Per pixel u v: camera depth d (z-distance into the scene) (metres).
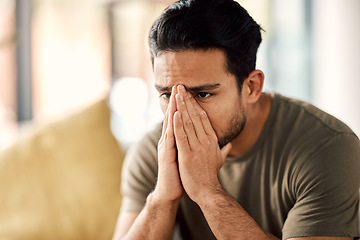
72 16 3.22
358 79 3.48
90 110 1.90
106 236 1.72
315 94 3.77
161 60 0.99
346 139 1.04
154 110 3.36
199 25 0.93
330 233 0.98
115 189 1.77
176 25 0.95
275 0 3.64
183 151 1.05
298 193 1.04
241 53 0.98
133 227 1.16
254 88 1.05
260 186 1.13
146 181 1.25
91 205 1.75
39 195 1.76
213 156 1.05
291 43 3.73
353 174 1.02
